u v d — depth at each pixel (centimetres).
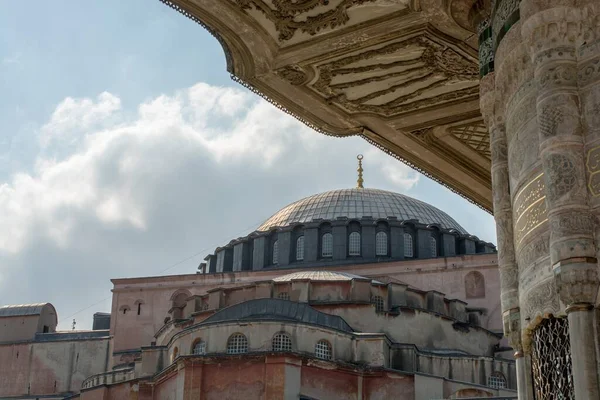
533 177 957
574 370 847
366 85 1592
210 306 6556
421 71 1535
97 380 6369
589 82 912
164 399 5594
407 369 5719
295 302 5853
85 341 7631
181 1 1405
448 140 1741
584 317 855
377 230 7969
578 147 898
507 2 1066
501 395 5512
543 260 921
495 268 7025
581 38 935
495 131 1095
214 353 5284
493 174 1085
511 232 1046
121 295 7744
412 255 7925
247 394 5081
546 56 938
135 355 7250
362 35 1436
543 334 936
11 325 7844
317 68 1544
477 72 1513
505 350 6531
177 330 6500
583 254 862
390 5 1358
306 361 5225
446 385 5541
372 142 1802
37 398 7281
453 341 6297
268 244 8250
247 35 1473
